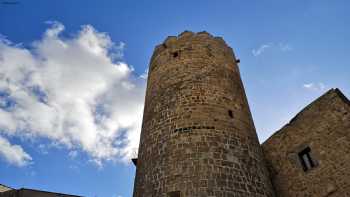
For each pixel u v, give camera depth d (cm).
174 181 1009
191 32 1683
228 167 1049
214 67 1474
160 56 1633
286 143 1438
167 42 1680
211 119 1198
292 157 1377
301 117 1411
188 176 1005
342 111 1230
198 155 1062
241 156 1121
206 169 1019
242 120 1298
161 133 1206
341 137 1195
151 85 1525
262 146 1566
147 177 1103
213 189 966
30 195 1361
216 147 1097
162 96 1373
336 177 1155
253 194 1020
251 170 1101
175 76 1424
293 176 1338
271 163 1473
